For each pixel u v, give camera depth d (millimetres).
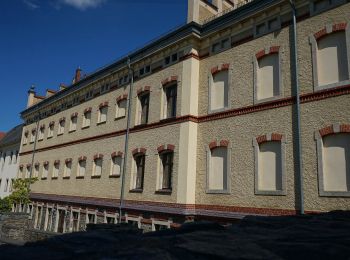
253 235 5848
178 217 15070
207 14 17500
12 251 5402
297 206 11453
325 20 11945
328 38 11867
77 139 24766
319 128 11359
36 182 29516
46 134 30078
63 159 26141
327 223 7008
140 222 17125
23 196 27844
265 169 12812
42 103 31219
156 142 17266
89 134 23469
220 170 14508
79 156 24047
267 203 12344
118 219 18766
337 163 10852
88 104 24484
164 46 17734
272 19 13734
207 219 14320
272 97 13023
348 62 11047
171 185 15977
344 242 5281
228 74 15039
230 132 14297
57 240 6105
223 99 15180
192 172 15258
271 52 13438
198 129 15789
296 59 12430
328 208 10664
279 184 12242
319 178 11039
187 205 14734
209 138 15148
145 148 17922
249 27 14570
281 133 12445
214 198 14281
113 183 19828
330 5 11891
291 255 4715
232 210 13414
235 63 14812
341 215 8383
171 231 7023
